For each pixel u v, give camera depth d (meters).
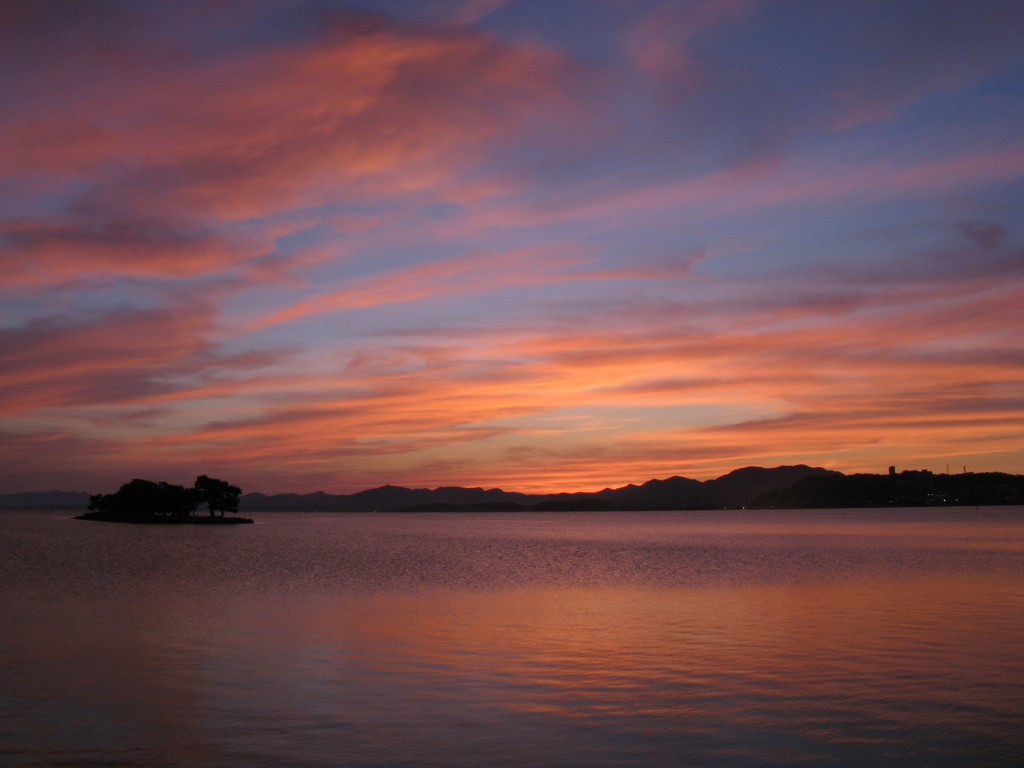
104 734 17.05
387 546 104.88
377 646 26.50
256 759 15.52
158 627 30.53
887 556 71.75
